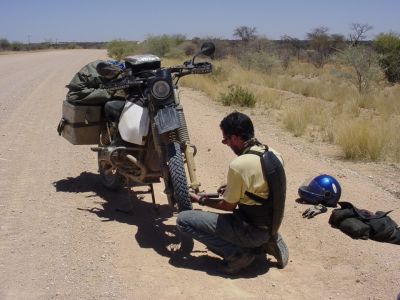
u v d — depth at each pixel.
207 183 7.03
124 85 5.21
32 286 4.05
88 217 5.56
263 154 4.18
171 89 4.74
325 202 5.90
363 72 19.89
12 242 4.84
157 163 5.27
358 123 9.92
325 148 9.78
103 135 6.21
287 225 5.52
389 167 8.47
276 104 15.22
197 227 4.40
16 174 7.04
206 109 14.07
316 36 44.28
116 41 53.25
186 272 4.42
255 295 4.08
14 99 14.47
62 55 52.72
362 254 4.72
